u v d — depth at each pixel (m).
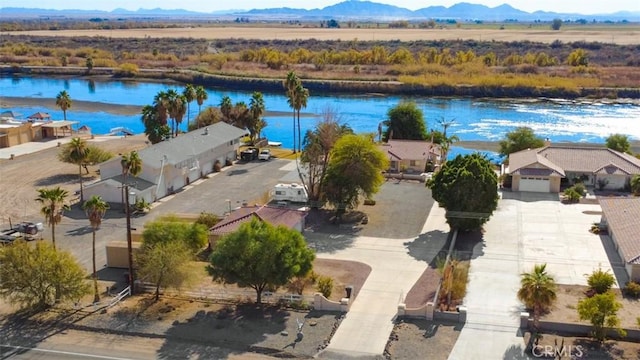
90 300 54.59
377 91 190.62
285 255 51.62
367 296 54.81
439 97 182.88
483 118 149.88
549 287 47.94
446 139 110.38
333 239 68.88
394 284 57.19
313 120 144.38
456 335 48.09
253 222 54.00
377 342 47.25
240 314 51.84
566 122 144.62
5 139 111.00
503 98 180.88
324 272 59.88
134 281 57.25
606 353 45.09
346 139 75.38
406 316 51.03
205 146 93.88
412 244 67.19
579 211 76.75
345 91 192.75
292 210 71.06
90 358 45.53
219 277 52.47
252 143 115.06
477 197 65.94
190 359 45.38
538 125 141.12
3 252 52.44
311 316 51.31
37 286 51.88
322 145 79.38
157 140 101.19
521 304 53.00
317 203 79.81
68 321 51.00
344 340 47.62
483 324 49.69
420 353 45.72
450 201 66.75
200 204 80.19
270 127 137.25
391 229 72.00
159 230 58.94
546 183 84.62
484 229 71.00
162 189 83.69
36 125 117.88
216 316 51.56
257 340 47.72
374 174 74.94
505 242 67.06
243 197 83.06
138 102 173.62
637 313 50.81
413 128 109.00
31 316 51.97
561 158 89.25
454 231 68.06
